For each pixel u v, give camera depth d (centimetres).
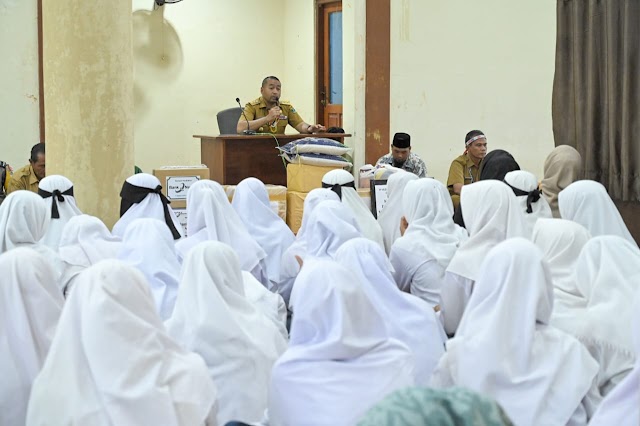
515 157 859
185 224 614
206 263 310
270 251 541
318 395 237
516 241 264
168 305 375
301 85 1037
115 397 226
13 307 270
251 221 549
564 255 356
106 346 232
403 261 435
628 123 741
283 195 652
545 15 838
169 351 246
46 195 523
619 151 754
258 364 300
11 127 822
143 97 952
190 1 980
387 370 242
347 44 809
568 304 333
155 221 400
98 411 227
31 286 273
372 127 814
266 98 798
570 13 780
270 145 727
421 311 326
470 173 755
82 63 572
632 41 731
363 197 649
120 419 225
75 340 236
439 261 429
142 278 249
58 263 421
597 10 752
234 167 712
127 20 588
